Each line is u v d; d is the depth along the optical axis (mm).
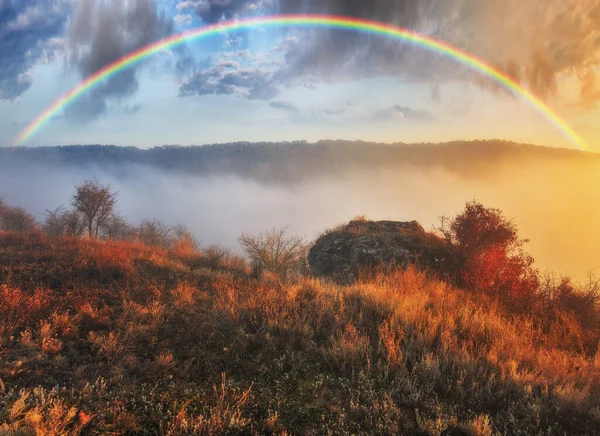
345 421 3762
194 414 3732
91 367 4469
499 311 8391
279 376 4605
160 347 5109
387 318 6402
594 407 4199
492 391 4520
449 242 12367
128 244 12406
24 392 3758
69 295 6652
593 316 8484
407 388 4371
